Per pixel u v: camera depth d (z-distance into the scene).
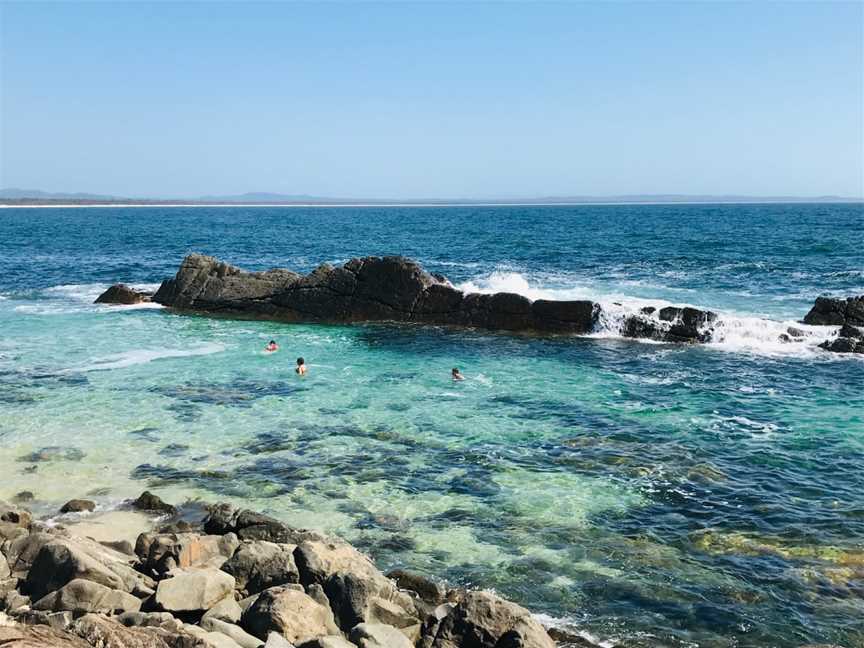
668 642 9.43
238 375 23.02
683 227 112.94
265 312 34.53
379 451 16.27
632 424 18.08
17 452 16.06
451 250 70.56
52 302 38.59
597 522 12.79
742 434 17.31
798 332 27.42
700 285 42.91
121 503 13.59
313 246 78.25
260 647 8.52
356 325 32.78
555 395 20.78
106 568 10.12
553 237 90.25
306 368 24.09
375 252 69.19
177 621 9.00
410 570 11.21
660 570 11.20
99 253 69.12
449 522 12.83
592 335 29.97
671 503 13.54
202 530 12.43
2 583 10.23
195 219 176.38
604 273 49.50
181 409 19.25
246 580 10.42
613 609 10.20
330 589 9.86
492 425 18.05
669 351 26.97
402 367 24.38
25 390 20.89
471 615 9.16
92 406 19.42
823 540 12.11
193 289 36.47
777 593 10.55
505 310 31.22
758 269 49.97
